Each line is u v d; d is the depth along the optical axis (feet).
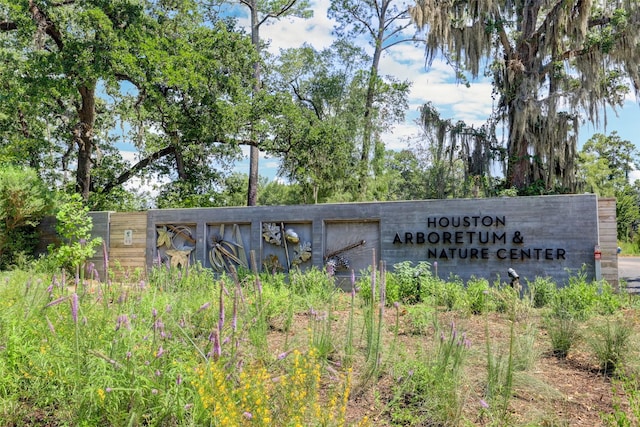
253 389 9.99
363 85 100.48
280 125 76.48
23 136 75.05
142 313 16.89
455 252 36.37
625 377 13.87
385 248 37.88
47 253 47.57
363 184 93.56
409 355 15.69
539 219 34.99
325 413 10.18
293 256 40.24
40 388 11.88
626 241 136.46
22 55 62.69
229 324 14.66
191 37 73.41
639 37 64.23
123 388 10.30
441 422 11.59
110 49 59.93
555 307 23.25
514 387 13.52
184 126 71.00
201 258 42.60
